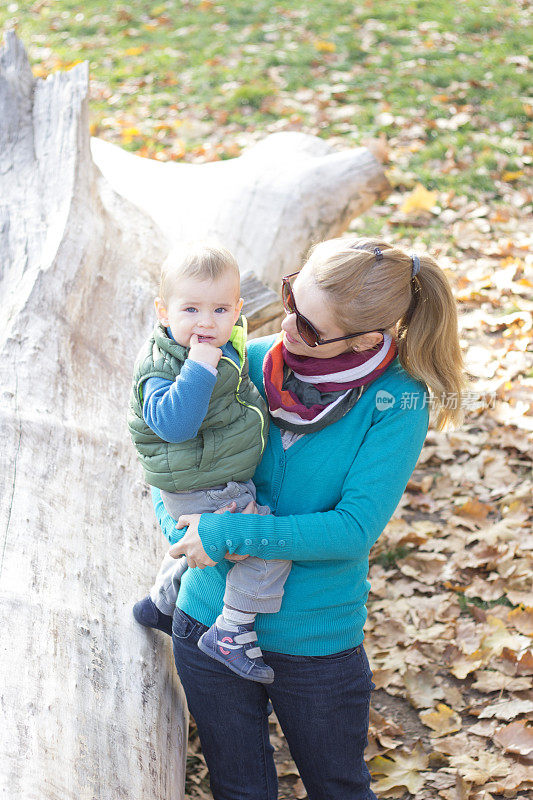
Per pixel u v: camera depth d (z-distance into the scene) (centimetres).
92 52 1011
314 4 1083
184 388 183
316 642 207
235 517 196
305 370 198
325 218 475
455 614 360
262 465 210
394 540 397
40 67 977
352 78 892
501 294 563
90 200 401
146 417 190
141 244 412
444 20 1019
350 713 215
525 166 723
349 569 209
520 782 288
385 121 799
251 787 227
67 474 269
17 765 177
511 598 362
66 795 180
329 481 202
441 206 675
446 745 306
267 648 209
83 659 215
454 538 398
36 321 320
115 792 194
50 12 1138
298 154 499
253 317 364
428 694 327
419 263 193
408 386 200
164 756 222
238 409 199
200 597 216
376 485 196
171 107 866
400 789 293
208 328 189
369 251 189
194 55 977
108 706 211
